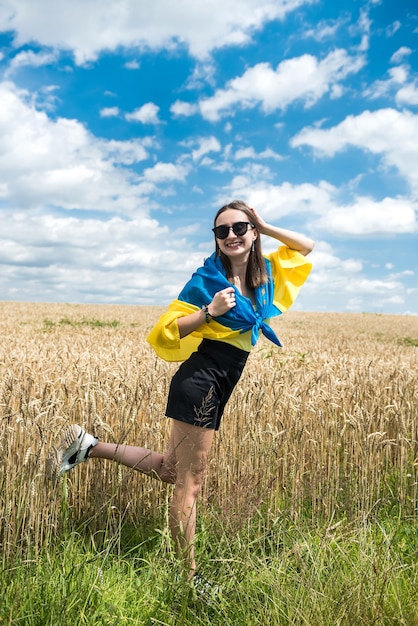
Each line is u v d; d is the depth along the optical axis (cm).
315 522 402
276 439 431
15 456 358
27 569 293
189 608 286
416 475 463
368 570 285
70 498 388
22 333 1271
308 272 362
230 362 326
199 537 361
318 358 753
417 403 554
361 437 460
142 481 394
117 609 274
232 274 336
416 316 3847
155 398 437
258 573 310
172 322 317
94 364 547
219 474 410
